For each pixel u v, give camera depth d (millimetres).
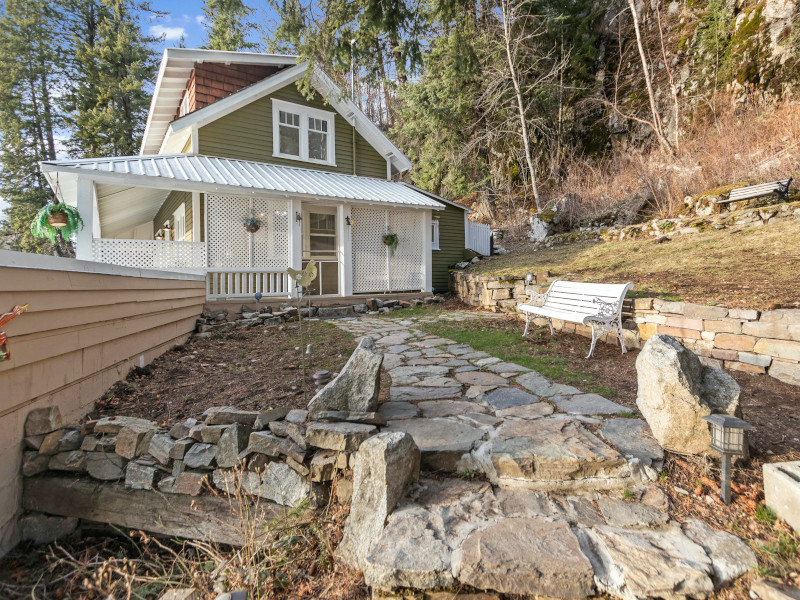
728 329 4340
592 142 18906
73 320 3564
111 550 3168
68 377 3533
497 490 2539
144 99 26719
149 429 3359
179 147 12688
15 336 2854
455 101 17953
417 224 12609
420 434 3035
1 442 2896
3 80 24562
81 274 3689
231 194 9680
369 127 13648
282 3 7629
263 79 11539
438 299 12070
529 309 6422
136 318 4969
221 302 9039
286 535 2697
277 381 4598
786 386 3736
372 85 8930
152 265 8852
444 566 1934
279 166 11906
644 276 7168
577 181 17016
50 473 3256
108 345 4254
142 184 8453
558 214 15258
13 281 2793
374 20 7297
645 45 17938
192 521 3096
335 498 2787
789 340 3828
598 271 8359
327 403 3131
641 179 13039
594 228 13609
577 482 2518
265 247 10211
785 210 8219
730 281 5793
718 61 15398
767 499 2252
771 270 5871
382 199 11242
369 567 1982
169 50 10609
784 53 13344
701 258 7484
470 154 20406
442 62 16016
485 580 1872
